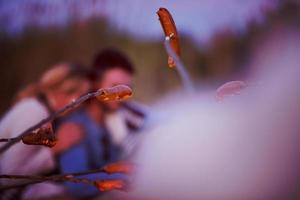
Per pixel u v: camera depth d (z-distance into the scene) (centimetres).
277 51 378
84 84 235
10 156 201
